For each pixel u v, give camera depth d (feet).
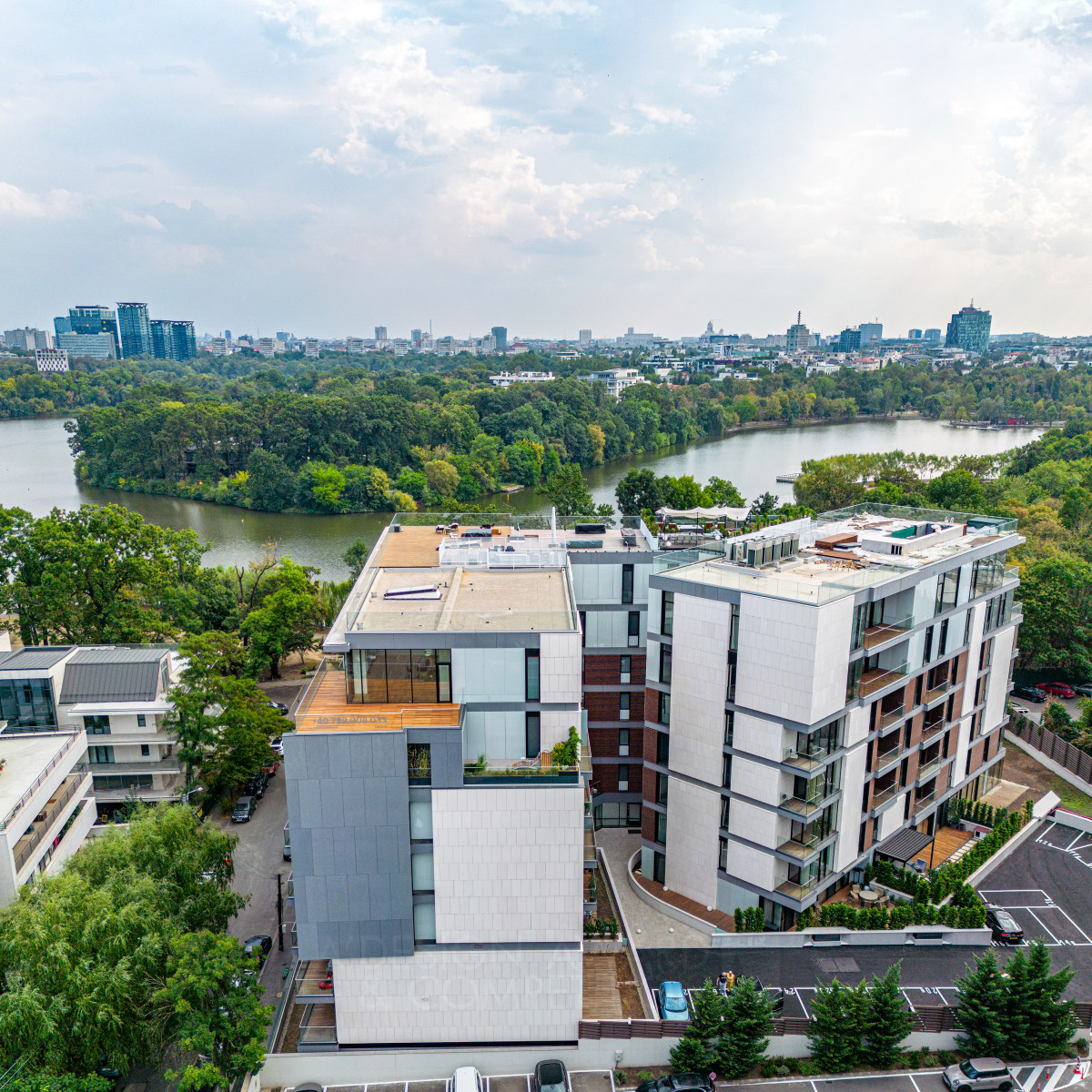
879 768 178.50
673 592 171.12
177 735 217.97
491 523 223.10
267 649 301.63
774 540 186.70
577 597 200.23
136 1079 144.05
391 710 136.05
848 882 185.37
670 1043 143.13
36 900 141.18
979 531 219.41
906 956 169.27
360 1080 141.28
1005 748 236.63
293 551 497.46
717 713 168.96
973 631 205.36
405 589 159.74
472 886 136.05
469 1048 142.10
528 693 138.51
